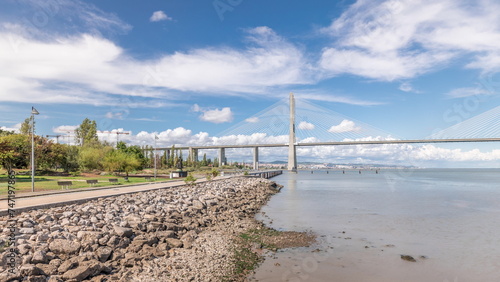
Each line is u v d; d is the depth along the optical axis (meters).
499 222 26.84
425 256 17.27
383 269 15.15
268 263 15.33
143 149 116.00
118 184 43.38
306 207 35.84
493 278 14.28
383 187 71.12
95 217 18.16
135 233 16.73
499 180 111.44
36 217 16.89
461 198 46.91
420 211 33.06
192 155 168.50
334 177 133.38
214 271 13.70
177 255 15.19
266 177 109.31
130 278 12.02
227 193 40.47
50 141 71.62
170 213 23.62
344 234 21.98
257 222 25.53
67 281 10.80
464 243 19.97
